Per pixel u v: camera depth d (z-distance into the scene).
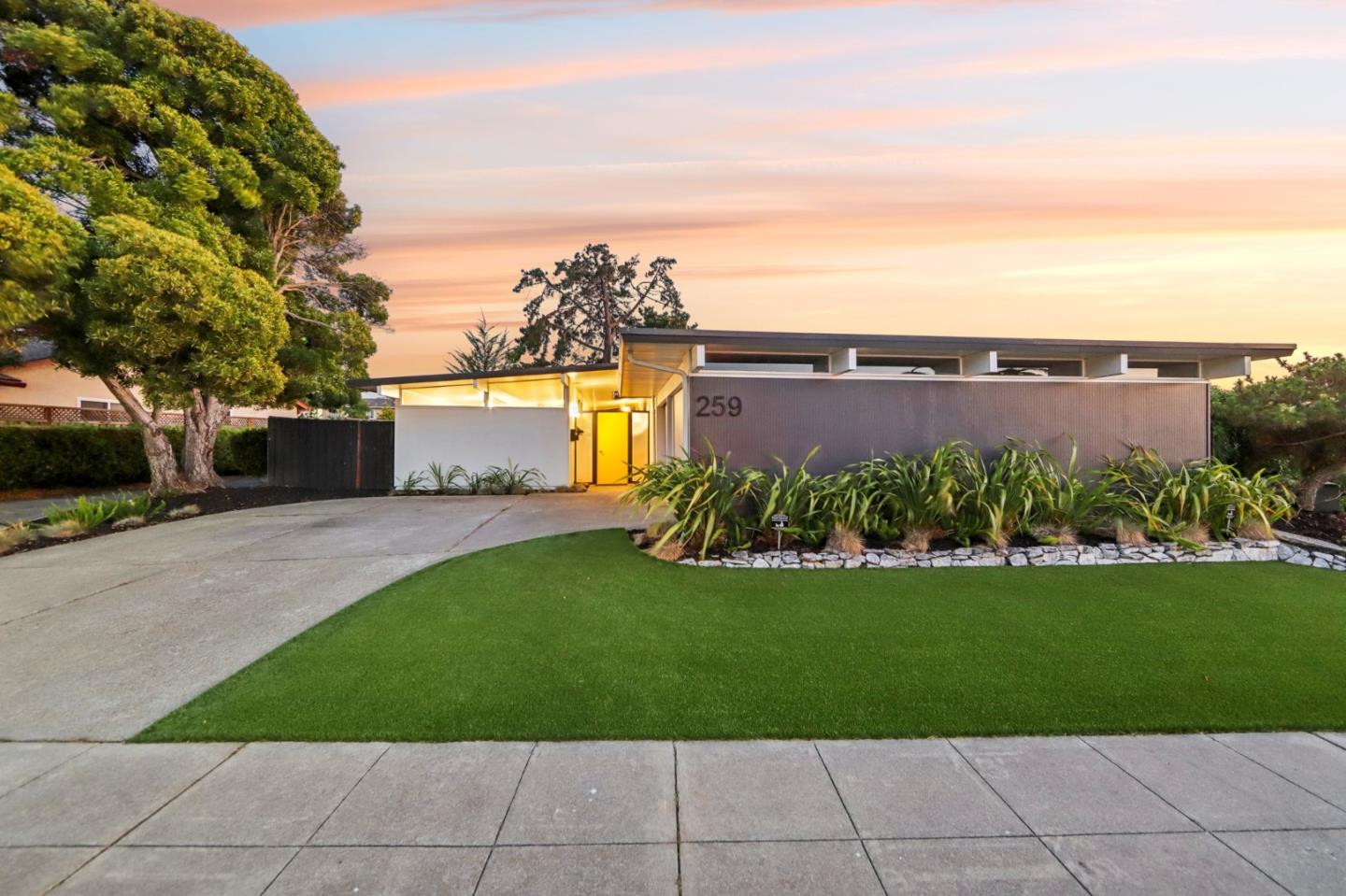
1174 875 1.72
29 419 14.30
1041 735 2.54
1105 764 2.31
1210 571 5.22
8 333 7.68
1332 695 2.87
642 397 12.78
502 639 3.70
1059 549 5.69
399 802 2.10
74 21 8.55
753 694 2.93
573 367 10.78
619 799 2.11
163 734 2.59
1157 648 3.47
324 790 2.18
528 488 12.41
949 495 5.76
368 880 1.71
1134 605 4.27
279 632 3.92
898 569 5.37
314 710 2.80
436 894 1.66
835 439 6.84
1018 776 2.24
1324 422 7.07
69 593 4.75
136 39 8.67
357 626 3.93
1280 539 6.17
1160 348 6.44
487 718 2.71
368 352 13.05
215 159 9.03
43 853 1.84
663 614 4.16
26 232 6.25
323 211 12.46
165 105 8.78
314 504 10.32
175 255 7.31
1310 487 7.56
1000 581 4.93
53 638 3.80
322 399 18.89
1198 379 7.24
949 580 4.97
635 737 2.55
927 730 2.58
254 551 6.24
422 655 3.45
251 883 1.70
